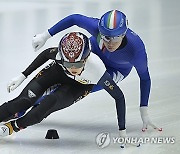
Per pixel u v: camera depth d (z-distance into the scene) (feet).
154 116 46.91
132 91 57.98
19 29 108.99
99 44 38.78
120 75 41.42
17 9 151.64
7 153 35.50
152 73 68.80
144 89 41.70
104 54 39.34
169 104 51.78
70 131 42.14
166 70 71.00
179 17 141.90
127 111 48.98
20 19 127.24
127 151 36.52
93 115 47.73
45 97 35.88
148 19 135.54
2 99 53.42
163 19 136.36
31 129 42.37
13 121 36.58
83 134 41.19
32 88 36.76
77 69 34.63
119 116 37.37
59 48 34.73
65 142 38.70
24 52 81.46
